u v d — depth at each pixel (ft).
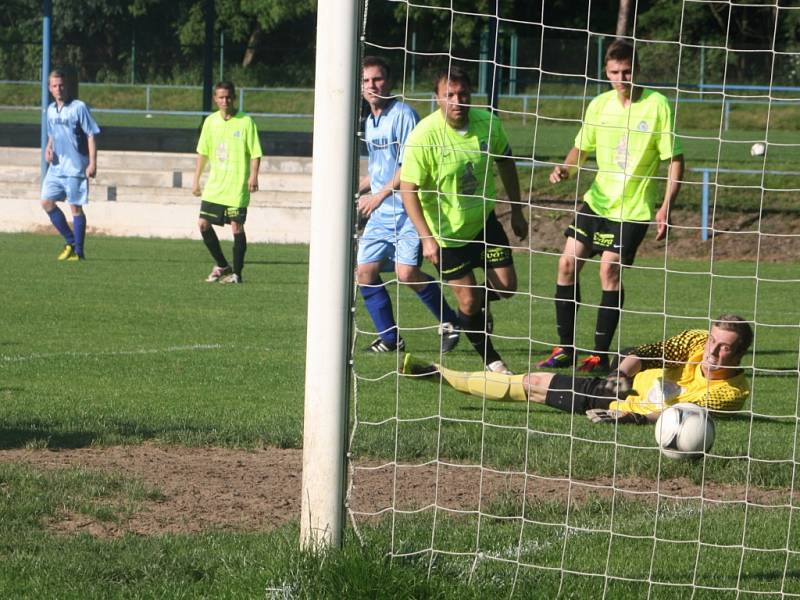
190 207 116.98
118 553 24.00
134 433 34.81
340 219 22.21
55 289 73.20
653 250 109.70
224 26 251.39
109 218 117.50
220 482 30.35
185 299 69.87
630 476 31.58
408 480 30.50
